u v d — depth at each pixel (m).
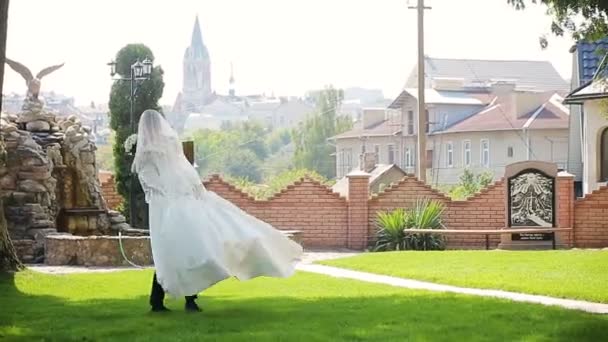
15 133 25.48
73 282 17.53
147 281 17.94
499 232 27.14
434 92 74.94
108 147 86.94
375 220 29.86
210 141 116.56
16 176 25.16
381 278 18.97
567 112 65.19
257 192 35.16
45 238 23.88
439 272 19.33
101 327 11.81
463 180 60.69
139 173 12.38
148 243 23.08
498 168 66.88
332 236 29.97
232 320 12.28
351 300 14.59
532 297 15.93
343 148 89.81
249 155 115.50
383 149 81.25
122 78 32.56
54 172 26.78
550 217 27.45
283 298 14.86
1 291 16.03
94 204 27.47
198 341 10.72
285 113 171.25
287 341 10.76
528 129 64.44
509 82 81.12
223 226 12.05
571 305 14.90
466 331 11.52
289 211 30.02
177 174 12.27
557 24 17.81
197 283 11.66
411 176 30.12
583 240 29.52
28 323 12.27
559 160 64.31
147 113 12.48
